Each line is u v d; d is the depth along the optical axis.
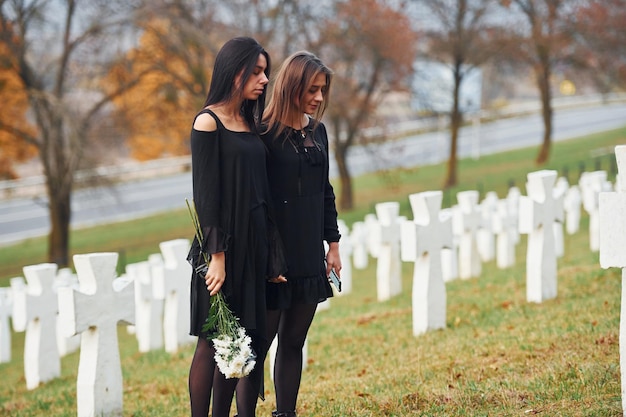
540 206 9.16
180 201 37.00
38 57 26.78
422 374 6.65
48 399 8.58
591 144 44.72
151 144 36.22
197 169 4.80
